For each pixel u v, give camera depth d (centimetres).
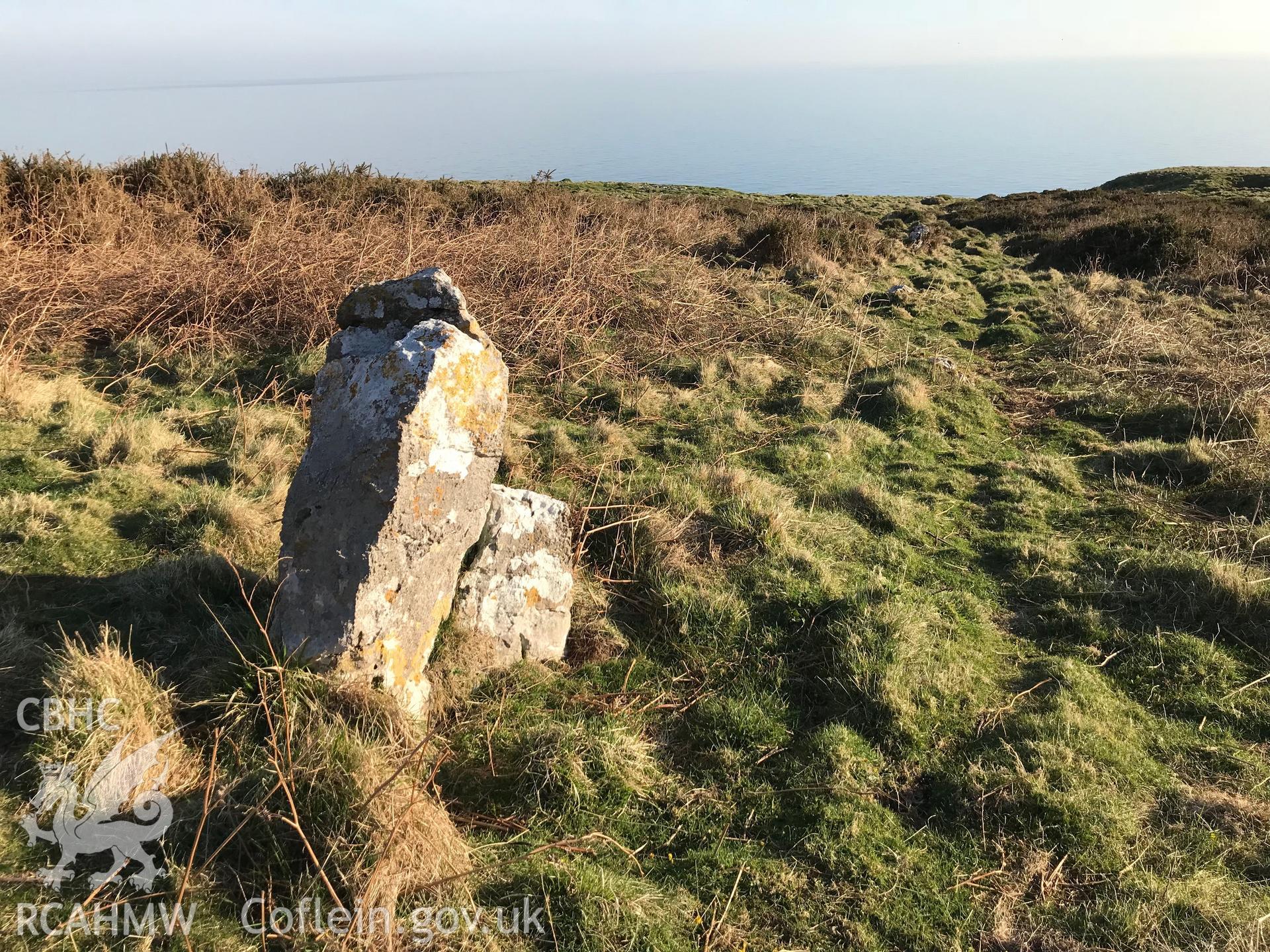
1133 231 1662
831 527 621
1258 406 810
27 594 427
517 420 787
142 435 640
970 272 1677
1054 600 550
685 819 358
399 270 1006
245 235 1178
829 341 1077
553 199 1655
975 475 759
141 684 339
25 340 799
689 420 834
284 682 345
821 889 323
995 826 357
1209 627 517
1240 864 338
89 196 1139
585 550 560
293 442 687
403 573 376
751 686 447
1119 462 774
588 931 287
